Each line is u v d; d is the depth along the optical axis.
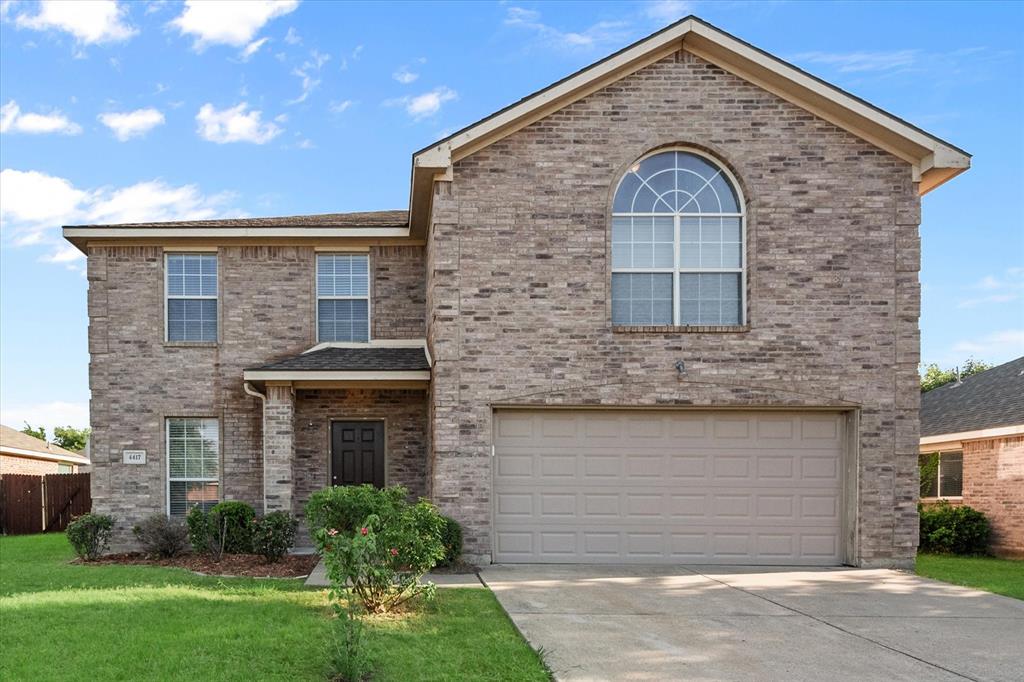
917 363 11.50
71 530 12.56
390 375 12.71
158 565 11.72
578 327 11.41
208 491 14.28
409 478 14.11
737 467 11.63
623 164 11.58
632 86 11.63
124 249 14.34
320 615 7.81
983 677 6.17
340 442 14.19
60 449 30.94
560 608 8.34
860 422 11.45
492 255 11.43
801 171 11.60
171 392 14.22
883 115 11.20
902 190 11.62
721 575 10.56
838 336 11.48
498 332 11.37
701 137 11.61
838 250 11.55
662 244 11.76
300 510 13.82
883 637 7.37
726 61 11.63
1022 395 17.42
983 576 11.93
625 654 6.62
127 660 6.20
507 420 11.52
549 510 11.48
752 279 11.50
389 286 14.77
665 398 11.39
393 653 6.39
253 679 5.75
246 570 11.09
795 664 6.43
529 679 5.82
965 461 17.53
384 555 7.94
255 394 13.38
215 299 14.53
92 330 14.18
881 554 11.31
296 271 14.60
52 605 8.30
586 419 11.59
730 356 11.45
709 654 6.67
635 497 11.55
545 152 11.52
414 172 11.37
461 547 11.00
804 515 11.62
